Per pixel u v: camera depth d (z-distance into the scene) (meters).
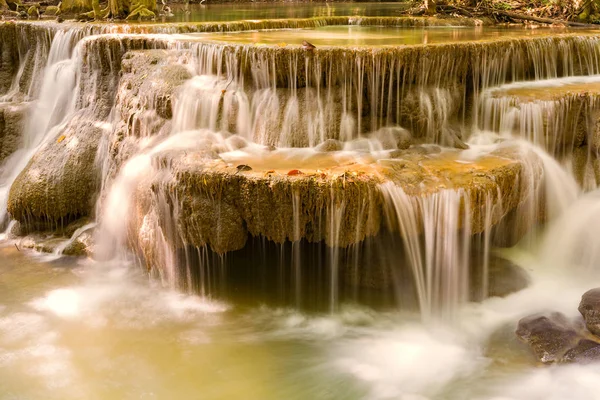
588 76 9.54
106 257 7.84
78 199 8.47
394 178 6.19
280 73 7.40
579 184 7.91
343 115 7.30
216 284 6.76
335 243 6.08
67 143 8.76
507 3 14.71
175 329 6.38
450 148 7.38
